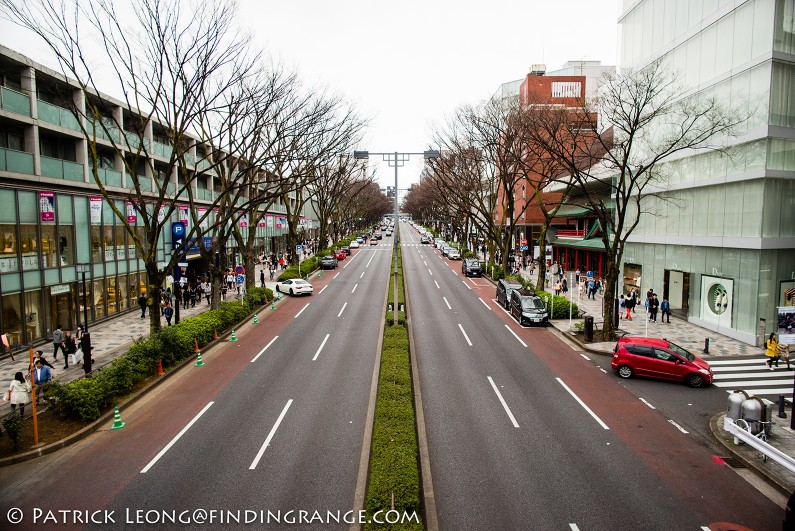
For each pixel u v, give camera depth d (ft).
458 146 143.64
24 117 72.08
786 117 70.38
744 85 73.46
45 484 33.47
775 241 71.05
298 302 110.63
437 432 42.09
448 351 68.59
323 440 39.99
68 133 81.61
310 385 53.72
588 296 114.93
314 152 160.04
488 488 33.22
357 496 31.71
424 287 131.64
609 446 39.73
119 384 48.37
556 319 89.40
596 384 54.95
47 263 76.59
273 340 75.25
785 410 48.24
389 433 37.37
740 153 74.49
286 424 43.21
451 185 179.11
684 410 47.67
